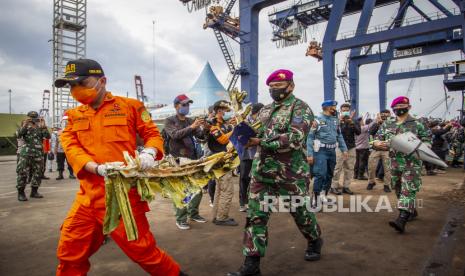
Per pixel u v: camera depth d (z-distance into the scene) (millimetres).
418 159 4082
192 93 12523
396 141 4051
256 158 2965
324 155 5395
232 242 3818
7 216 5242
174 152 4367
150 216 5160
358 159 9445
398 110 4457
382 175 9062
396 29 18594
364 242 3740
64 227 2000
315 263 3145
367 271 2934
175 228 4441
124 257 3412
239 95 2750
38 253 3557
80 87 1941
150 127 2191
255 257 2801
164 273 2041
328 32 21031
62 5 19047
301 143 2775
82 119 2039
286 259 3264
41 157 6863
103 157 2000
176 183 2086
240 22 21422
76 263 1989
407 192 4082
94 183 1967
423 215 4988
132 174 1814
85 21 20172
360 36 19609
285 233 4137
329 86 20797
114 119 2043
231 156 2379
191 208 4734
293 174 2896
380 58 31438
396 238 3875
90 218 1979
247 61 21000
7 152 24891
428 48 29172
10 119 26031
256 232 2836
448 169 12594
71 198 6805
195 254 3436
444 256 3246
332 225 4457
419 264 3062
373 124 8406
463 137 13258
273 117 2926
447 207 5527
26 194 7301
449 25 16828
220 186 4578
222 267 3092
